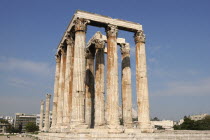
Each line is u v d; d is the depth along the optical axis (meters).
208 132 34.88
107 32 33.62
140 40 35.78
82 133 25.61
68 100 33.91
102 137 25.45
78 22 31.16
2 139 63.47
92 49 43.00
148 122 32.31
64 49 40.28
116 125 28.91
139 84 34.00
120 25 34.25
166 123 110.50
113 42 32.72
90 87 41.16
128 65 41.41
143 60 34.91
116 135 26.38
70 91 34.34
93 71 42.47
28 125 128.75
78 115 27.83
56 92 43.84
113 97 30.31
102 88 38.31
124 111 38.84
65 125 32.81
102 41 39.72
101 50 39.66
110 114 29.67
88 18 31.88
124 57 41.84
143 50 35.47
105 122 37.88
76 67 29.56
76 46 30.44
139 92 33.72
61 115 38.16
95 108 37.47
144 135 27.70
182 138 29.59
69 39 36.06
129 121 38.09
